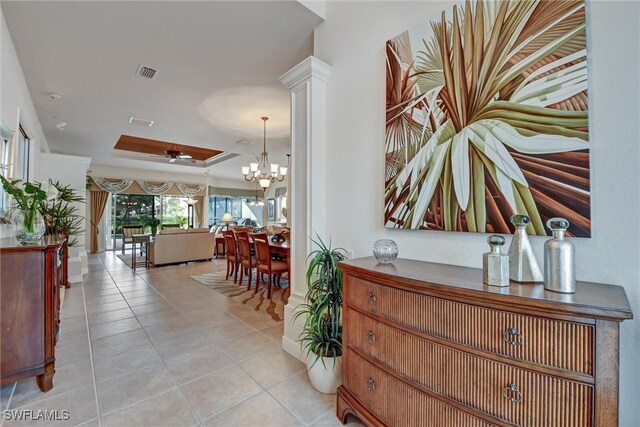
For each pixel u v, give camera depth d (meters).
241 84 3.60
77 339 2.70
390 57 1.93
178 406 1.77
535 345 0.97
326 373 1.88
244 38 2.72
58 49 2.82
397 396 1.36
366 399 1.52
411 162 1.78
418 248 1.79
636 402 1.11
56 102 4.02
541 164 1.30
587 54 1.21
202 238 7.20
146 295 4.21
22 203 2.19
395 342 1.37
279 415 1.70
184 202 11.10
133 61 3.07
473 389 1.11
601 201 1.17
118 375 2.10
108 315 3.37
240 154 7.46
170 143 6.71
